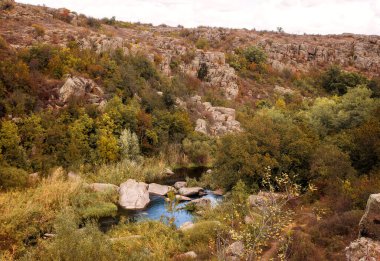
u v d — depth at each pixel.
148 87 47.16
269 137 29.38
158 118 42.94
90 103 37.25
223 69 68.50
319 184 24.55
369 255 12.15
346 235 16.56
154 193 30.41
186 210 26.56
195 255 17.59
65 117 33.53
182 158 42.03
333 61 90.19
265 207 10.13
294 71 82.75
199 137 45.69
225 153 30.22
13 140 27.80
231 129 50.50
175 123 43.75
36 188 24.78
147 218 23.89
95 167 32.50
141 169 35.12
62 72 37.91
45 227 20.14
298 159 27.97
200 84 63.31
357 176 25.50
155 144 40.28
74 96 35.88
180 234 20.47
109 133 34.97
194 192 31.03
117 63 46.97
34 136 30.08
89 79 39.41
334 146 28.81
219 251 9.76
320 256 14.69
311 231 17.34
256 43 91.12
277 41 95.31
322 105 44.78
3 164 26.22
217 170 31.25
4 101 30.75
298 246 15.15
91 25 63.06
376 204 13.66
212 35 94.62
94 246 12.79
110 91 40.69
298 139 29.16
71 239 13.09
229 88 65.88
